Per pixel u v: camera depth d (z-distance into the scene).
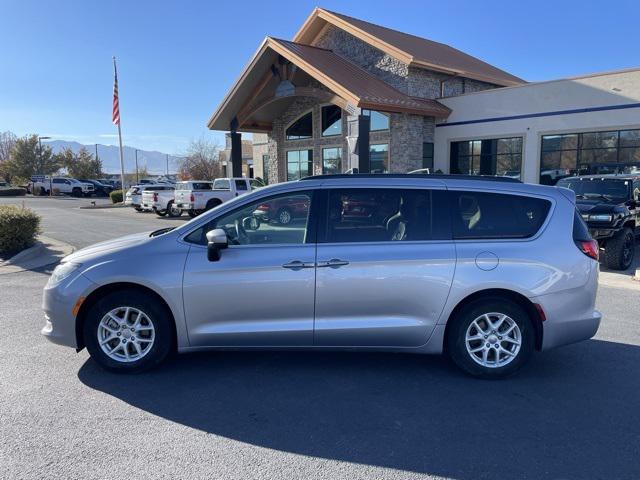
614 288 8.55
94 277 4.53
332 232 4.62
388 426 3.78
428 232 4.61
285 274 4.50
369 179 4.73
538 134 21.48
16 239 11.68
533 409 4.05
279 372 4.80
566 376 4.72
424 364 5.01
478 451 3.44
